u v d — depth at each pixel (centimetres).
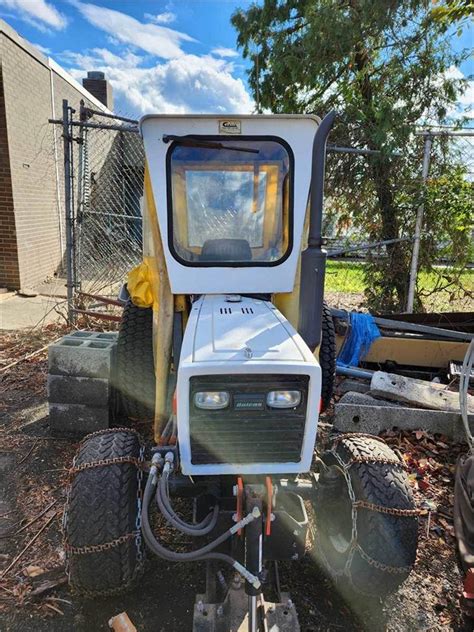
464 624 223
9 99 776
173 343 286
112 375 365
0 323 649
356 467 224
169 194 272
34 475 323
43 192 935
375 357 494
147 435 361
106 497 204
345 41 665
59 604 228
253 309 253
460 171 624
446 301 706
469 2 575
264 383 196
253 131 273
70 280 593
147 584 239
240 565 187
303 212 279
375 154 650
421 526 285
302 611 227
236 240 284
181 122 269
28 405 420
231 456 203
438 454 359
